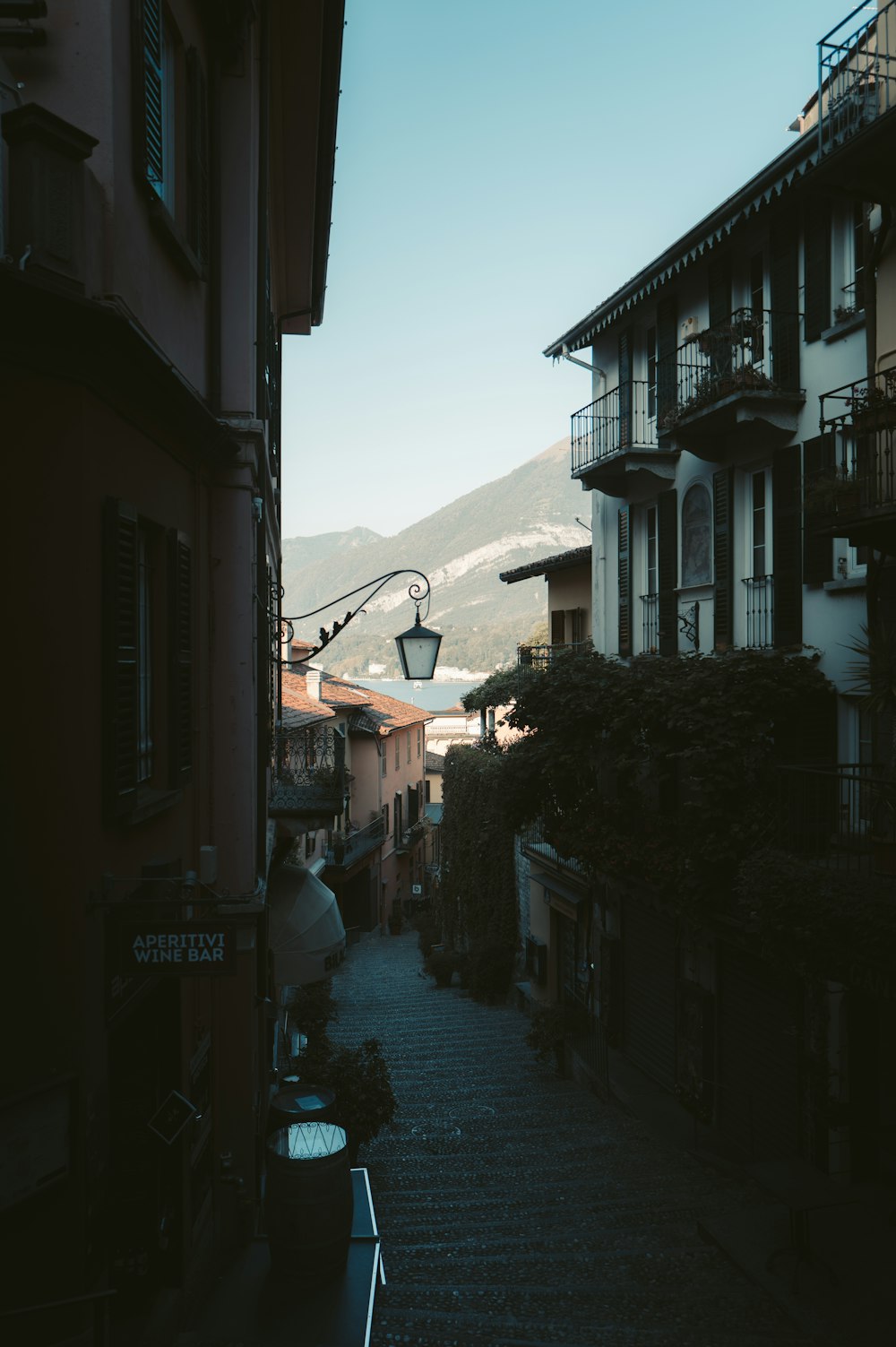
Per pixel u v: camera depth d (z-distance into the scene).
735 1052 13.89
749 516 15.03
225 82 8.98
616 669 15.39
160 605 7.22
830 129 11.13
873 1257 8.65
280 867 13.39
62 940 5.22
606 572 20.23
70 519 5.29
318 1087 8.76
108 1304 5.63
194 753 8.20
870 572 11.45
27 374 5.21
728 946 14.02
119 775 5.77
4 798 5.14
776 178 13.10
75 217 5.30
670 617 17.16
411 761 50.97
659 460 17.12
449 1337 6.62
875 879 9.62
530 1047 19.00
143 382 6.18
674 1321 7.61
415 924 39.22
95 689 5.50
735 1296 8.09
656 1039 16.48
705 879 12.98
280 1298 6.84
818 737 13.04
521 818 16.86
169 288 7.21
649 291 17.34
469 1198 11.28
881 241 11.54
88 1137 5.35
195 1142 7.87
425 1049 19.45
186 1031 7.67
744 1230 9.30
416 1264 9.05
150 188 6.29
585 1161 12.80
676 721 13.05
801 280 13.50
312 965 12.37
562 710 15.79
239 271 9.02
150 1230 6.45
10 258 5.18
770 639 14.32
